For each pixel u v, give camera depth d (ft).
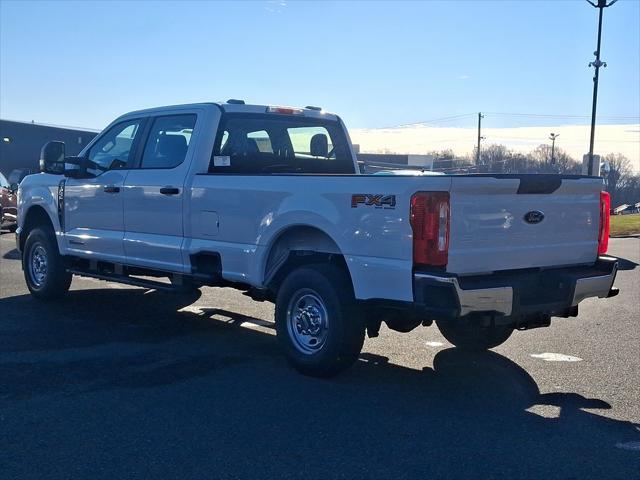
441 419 17.16
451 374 21.16
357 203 18.74
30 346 23.15
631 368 22.06
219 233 22.39
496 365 22.27
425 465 14.40
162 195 24.14
